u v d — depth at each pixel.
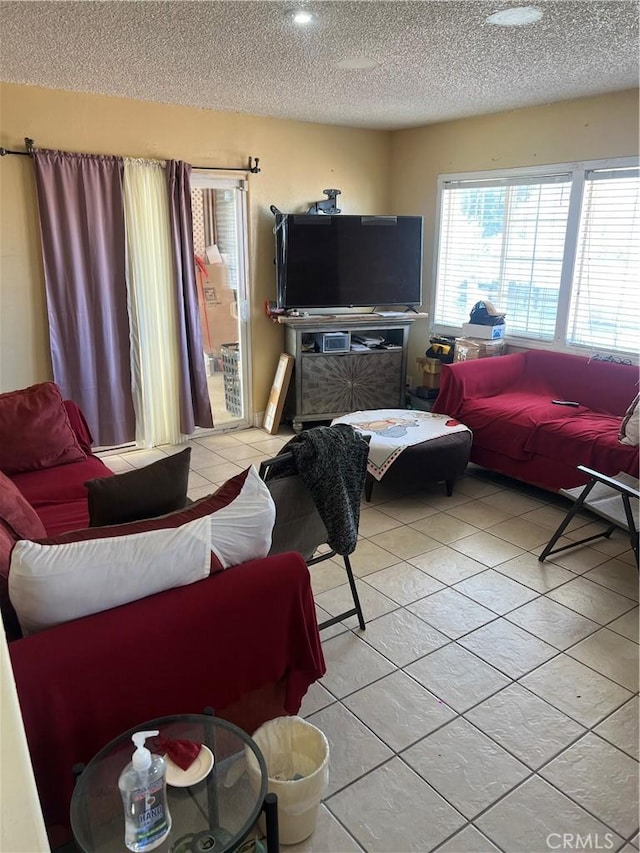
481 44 2.99
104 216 4.16
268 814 1.41
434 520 3.62
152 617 1.51
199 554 1.61
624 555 3.20
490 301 5.06
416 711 2.13
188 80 3.67
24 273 4.03
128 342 4.45
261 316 5.20
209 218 4.81
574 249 4.42
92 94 4.00
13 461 3.07
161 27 2.72
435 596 2.82
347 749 1.97
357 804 1.78
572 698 2.19
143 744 1.32
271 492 2.14
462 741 2.00
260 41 2.93
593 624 2.62
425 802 1.79
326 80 3.68
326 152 5.23
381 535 3.43
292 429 5.34
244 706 1.79
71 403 3.53
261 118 4.80
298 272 4.97
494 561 3.14
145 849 1.26
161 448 4.79
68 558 1.46
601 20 2.66
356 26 2.72
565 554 3.21
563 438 3.65
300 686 1.85
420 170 5.43
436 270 5.51
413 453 3.64
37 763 1.41
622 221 4.14
